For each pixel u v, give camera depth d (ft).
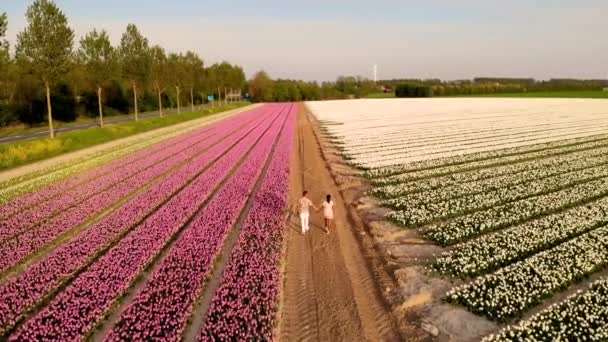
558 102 317.22
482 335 35.63
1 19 107.14
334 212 68.44
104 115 280.31
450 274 46.03
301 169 102.32
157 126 203.51
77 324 36.70
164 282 44.04
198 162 108.88
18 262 50.49
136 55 193.98
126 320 37.60
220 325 36.22
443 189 78.64
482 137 146.82
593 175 85.61
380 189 80.23
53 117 227.61
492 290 41.70
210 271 47.24
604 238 52.80
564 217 61.46
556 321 37.01
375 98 546.67
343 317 38.83
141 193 78.69
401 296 41.86
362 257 51.26
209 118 265.75
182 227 61.82
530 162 101.60
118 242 56.13
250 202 72.69
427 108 309.22
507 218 61.67
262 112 324.19
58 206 71.26
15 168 106.32
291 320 38.60
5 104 200.64
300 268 48.62
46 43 125.90
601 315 37.63
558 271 44.83
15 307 39.81
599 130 154.61
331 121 231.30
